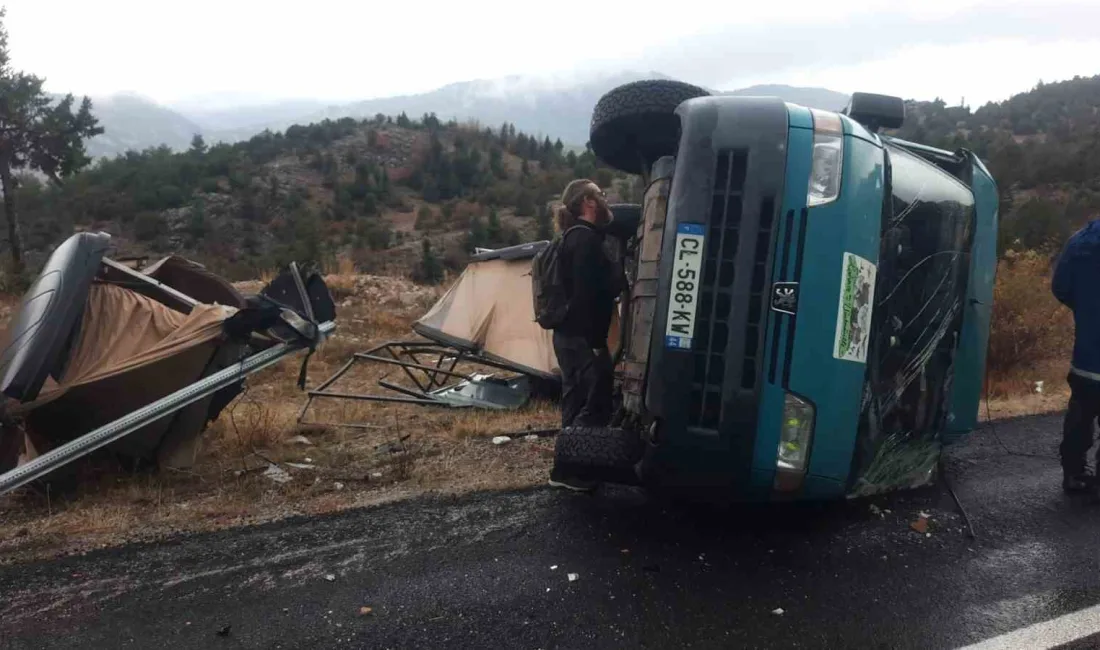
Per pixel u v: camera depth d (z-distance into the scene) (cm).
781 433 358
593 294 460
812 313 355
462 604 341
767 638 315
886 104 432
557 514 446
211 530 427
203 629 323
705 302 360
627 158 532
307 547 402
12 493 492
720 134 363
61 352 498
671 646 309
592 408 459
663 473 371
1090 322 473
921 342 419
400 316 1475
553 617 330
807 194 358
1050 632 320
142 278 582
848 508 455
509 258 851
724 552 396
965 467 540
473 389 809
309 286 556
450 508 457
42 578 369
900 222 404
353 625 325
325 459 572
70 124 2667
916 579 367
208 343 511
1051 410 732
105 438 459
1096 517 448
